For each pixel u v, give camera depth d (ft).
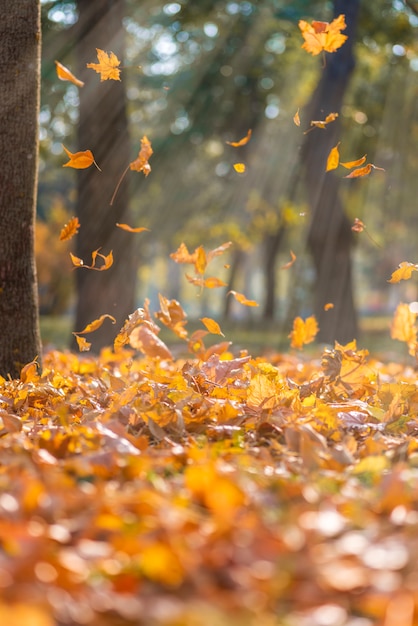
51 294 160.66
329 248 73.20
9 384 20.40
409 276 20.40
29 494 9.82
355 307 75.31
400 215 119.24
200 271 22.61
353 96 81.97
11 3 21.29
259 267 245.86
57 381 21.66
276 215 109.70
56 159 67.00
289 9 73.87
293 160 102.63
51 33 49.06
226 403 16.81
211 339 92.63
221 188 119.24
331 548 8.55
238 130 100.37
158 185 109.19
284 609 7.48
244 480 10.85
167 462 12.96
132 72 75.31
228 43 85.71
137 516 9.83
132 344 22.21
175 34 76.38
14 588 7.34
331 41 19.84
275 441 14.14
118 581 7.77
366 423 16.99
